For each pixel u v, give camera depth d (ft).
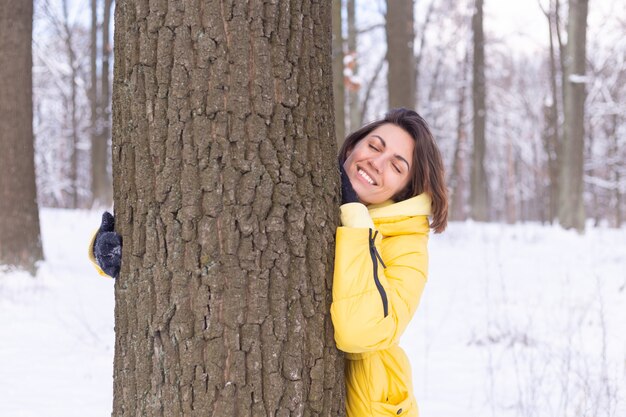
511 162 129.90
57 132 94.07
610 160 92.02
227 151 5.40
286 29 5.61
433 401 13.48
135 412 5.66
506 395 13.64
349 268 5.72
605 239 47.16
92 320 20.06
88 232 42.50
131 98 5.62
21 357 15.78
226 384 5.37
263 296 5.43
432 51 99.19
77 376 14.55
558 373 14.11
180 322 5.41
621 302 22.84
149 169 5.54
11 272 25.49
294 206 5.56
